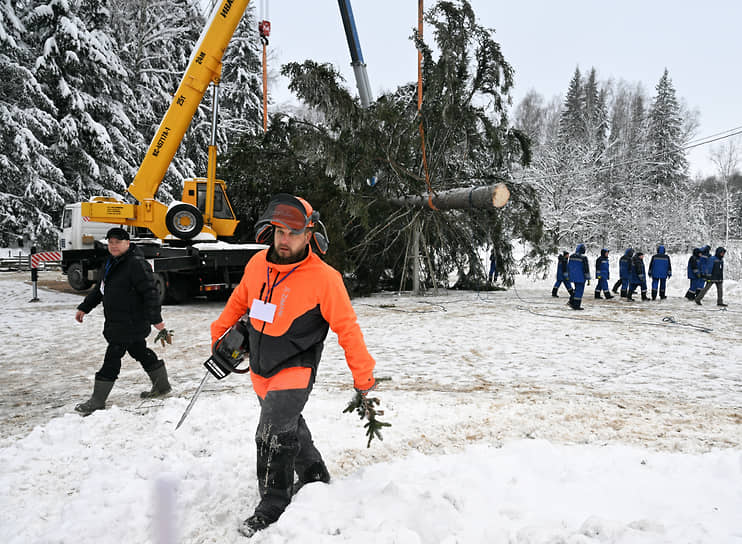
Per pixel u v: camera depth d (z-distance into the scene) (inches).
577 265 508.1
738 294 677.9
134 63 1219.2
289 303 96.7
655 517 91.6
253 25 1359.5
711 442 145.6
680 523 87.4
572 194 1390.3
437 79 582.9
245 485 114.2
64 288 701.3
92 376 248.5
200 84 502.3
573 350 311.0
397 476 109.3
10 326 391.2
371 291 630.5
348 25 665.0
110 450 135.8
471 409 176.1
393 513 90.2
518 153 644.1
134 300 182.9
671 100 2059.5
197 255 476.7
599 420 166.9
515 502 98.3
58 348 315.3
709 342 339.9
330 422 160.4
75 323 405.1
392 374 248.2
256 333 99.3
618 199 1592.0
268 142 597.6
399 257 654.5
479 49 569.9
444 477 108.5
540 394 210.2
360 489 104.3
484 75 581.6
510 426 159.2
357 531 84.8
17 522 99.9
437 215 625.0
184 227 494.3
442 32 557.3
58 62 1053.8
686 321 440.5
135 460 129.3
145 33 1229.7
